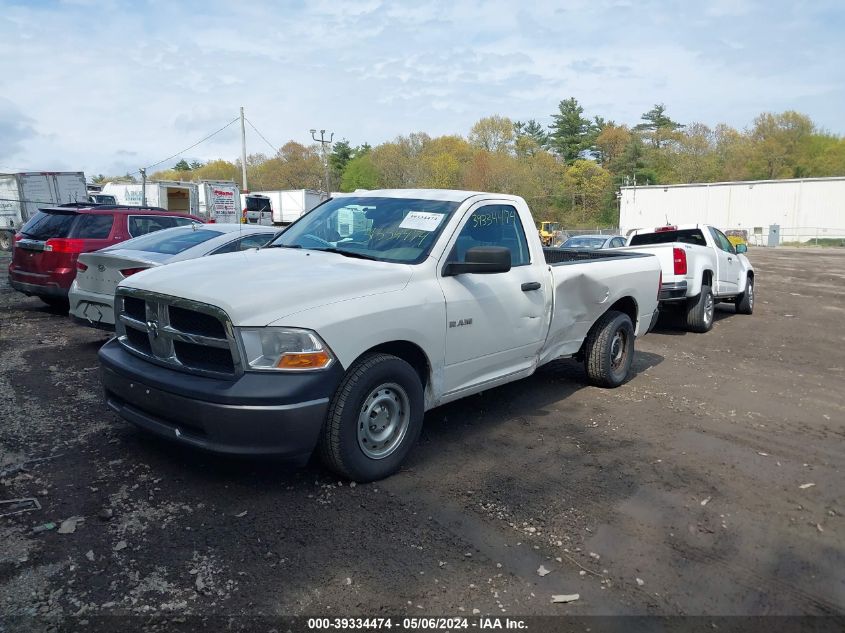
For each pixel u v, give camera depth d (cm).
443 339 453
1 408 534
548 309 561
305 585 303
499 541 350
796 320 1268
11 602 282
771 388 703
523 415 571
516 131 10544
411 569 320
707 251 1117
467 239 490
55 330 867
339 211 538
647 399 638
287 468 429
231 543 336
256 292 379
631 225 6856
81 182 2947
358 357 400
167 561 318
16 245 974
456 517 375
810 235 6047
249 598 292
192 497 384
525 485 422
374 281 418
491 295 492
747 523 382
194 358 388
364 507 381
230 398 357
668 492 420
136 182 3662
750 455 491
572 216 8406
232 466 428
